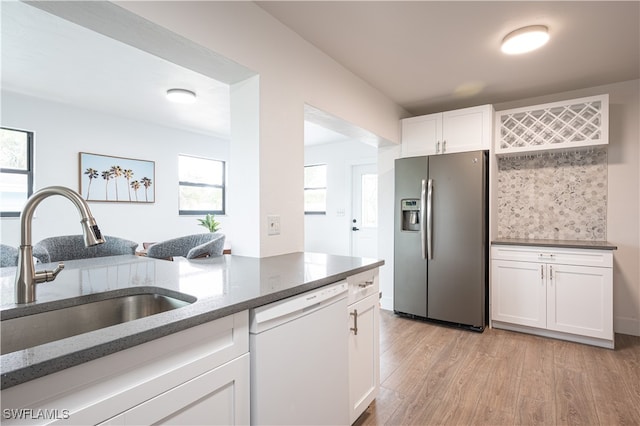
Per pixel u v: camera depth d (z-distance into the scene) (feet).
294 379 3.98
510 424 5.61
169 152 15.43
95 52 8.13
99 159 12.98
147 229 14.56
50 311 3.51
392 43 7.57
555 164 10.77
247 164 6.30
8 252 6.70
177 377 2.76
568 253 9.02
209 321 2.99
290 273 4.83
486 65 8.74
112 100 11.69
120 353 2.39
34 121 11.36
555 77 9.54
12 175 11.14
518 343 9.05
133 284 4.21
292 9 6.27
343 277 4.95
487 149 10.28
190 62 5.67
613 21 6.70
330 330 4.68
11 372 1.85
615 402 6.22
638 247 9.61
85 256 8.38
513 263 9.82
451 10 6.36
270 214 6.36
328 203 18.72
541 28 6.86
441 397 6.44
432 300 10.62
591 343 8.87
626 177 9.78
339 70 8.55
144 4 4.38
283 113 6.67
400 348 8.77
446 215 10.36
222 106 12.35
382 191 12.59
